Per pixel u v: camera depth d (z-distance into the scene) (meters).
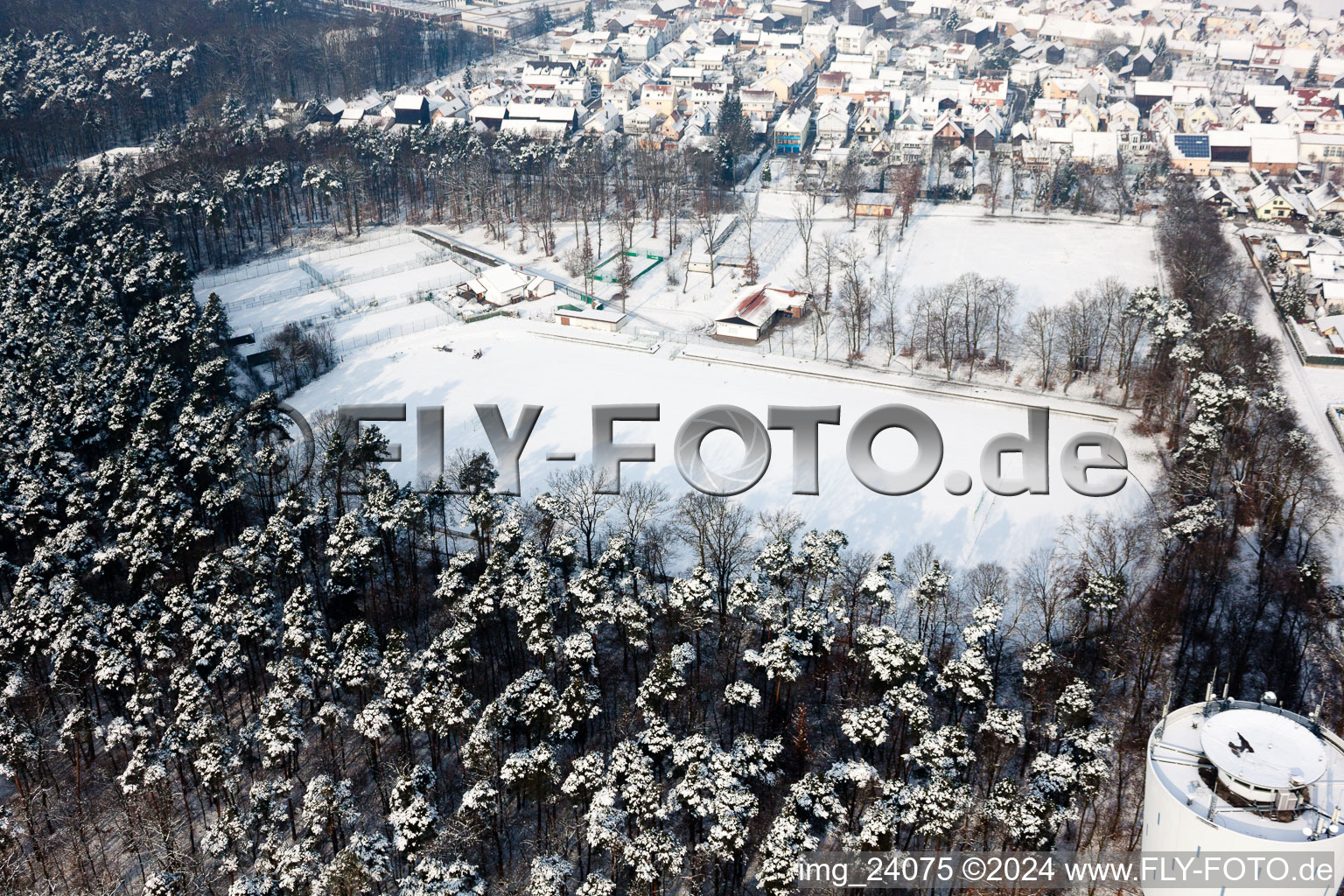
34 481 199.50
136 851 148.12
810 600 176.50
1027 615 188.12
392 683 160.00
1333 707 169.50
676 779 153.50
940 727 161.00
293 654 171.00
